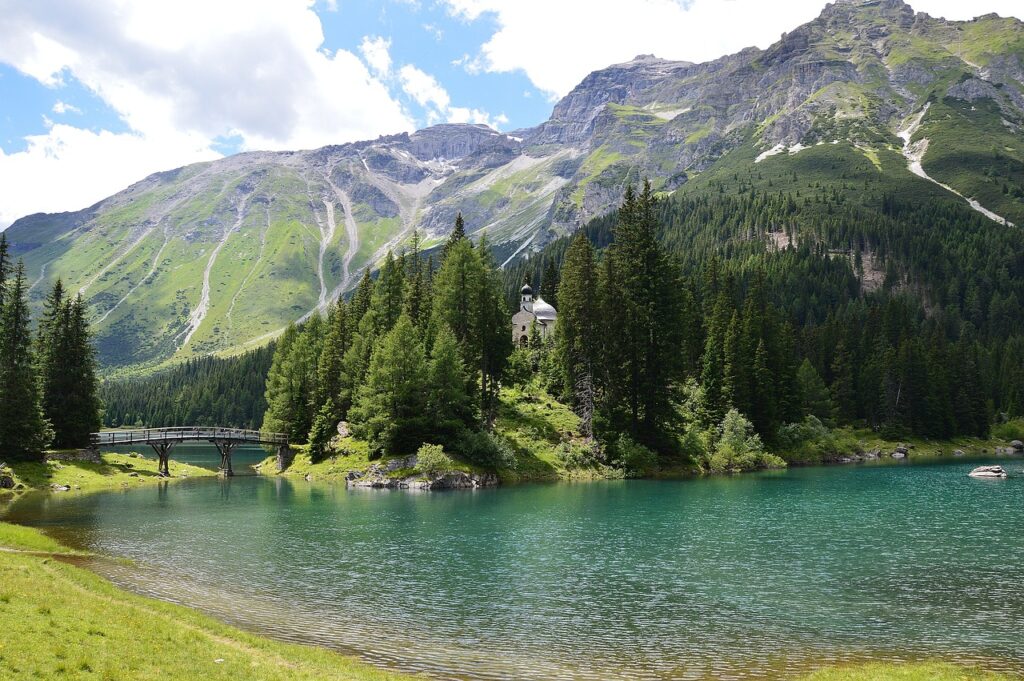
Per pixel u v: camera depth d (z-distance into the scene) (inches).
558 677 876.0
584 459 3378.4
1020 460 4692.4
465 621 1114.1
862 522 2063.2
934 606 1208.8
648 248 3777.1
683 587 1332.4
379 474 3127.5
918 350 5610.2
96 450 3545.8
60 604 884.6
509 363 3732.8
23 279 3093.0
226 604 1186.0
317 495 2795.3
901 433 5378.9
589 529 1957.4
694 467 3592.5
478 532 1910.7
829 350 6008.9
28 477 2945.4
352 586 1330.0
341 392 3880.4
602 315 3550.7
